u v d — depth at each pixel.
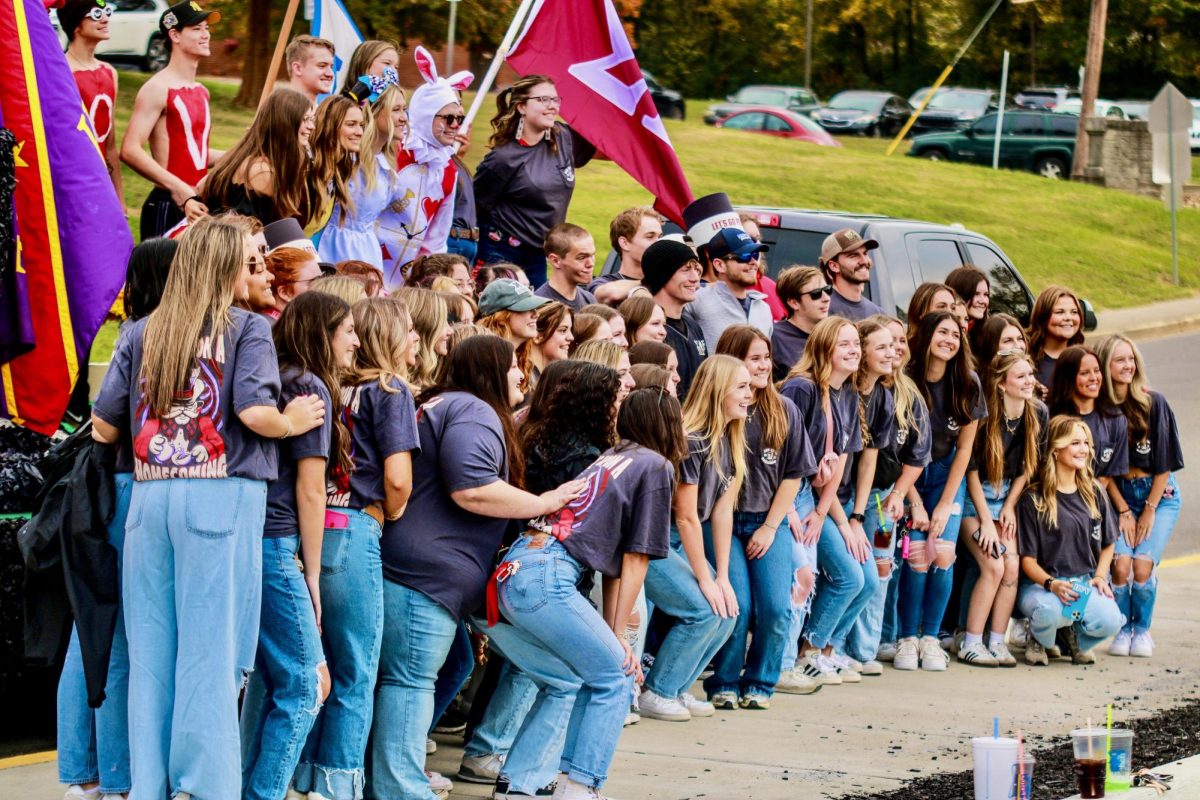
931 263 16.02
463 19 38.19
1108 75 82.38
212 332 7.02
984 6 83.69
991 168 47.69
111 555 7.23
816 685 11.07
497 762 8.73
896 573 11.95
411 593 7.80
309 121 10.09
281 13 38.75
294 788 7.76
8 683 8.84
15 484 8.88
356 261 9.69
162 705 7.09
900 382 11.45
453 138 11.81
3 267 8.93
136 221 23.44
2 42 9.22
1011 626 13.40
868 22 86.44
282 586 7.33
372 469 7.65
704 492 9.91
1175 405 24.09
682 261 11.34
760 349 10.30
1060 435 12.12
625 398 8.32
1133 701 11.02
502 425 7.98
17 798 8.19
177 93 11.44
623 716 7.88
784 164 41.97
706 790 8.56
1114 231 40.69
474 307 9.66
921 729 10.07
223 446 7.00
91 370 12.03
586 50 13.65
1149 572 12.62
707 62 86.31
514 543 8.05
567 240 11.61
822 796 8.49
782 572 10.46
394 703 7.86
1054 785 8.67
